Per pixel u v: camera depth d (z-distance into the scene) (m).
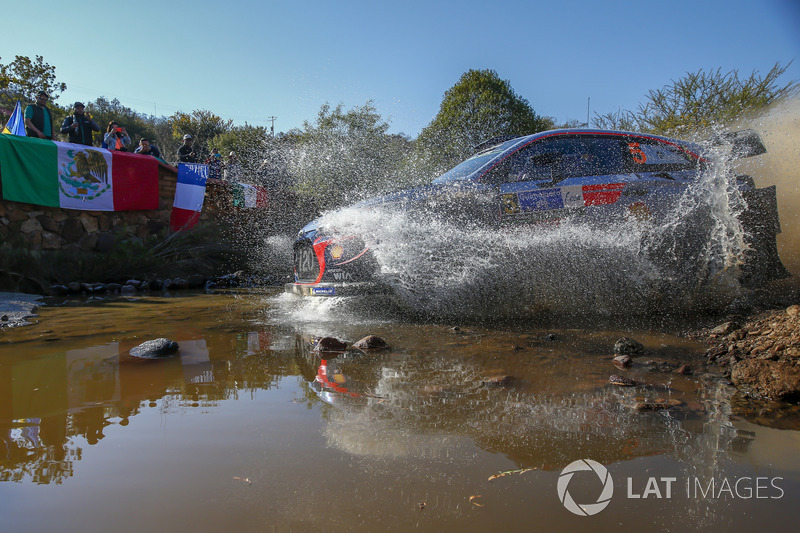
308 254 4.46
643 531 1.18
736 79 10.55
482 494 1.35
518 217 4.07
